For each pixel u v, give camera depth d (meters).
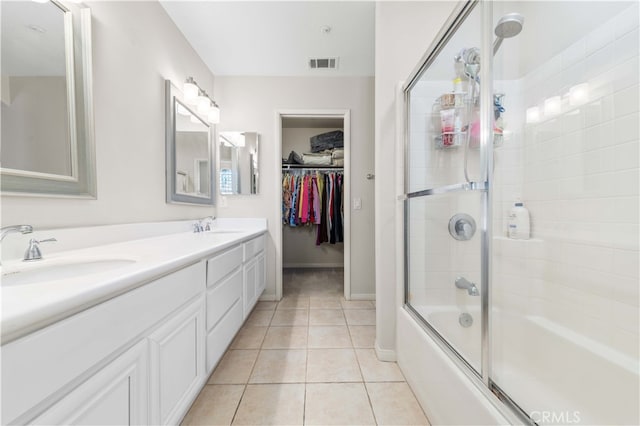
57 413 0.47
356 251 2.58
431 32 1.53
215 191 2.52
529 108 1.35
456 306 1.34
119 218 1.30
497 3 1.29
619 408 0.89
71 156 1.02
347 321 2.07
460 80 1.38
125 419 0.65
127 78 1.36
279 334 1.85
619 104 0.98
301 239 4.09
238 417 1.11
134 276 0.65
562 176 1.19
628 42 0.95
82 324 0.52
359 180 2.58
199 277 1.07
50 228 0.95
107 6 1.22
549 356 1.13
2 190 0.80
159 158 1.65
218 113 2.32
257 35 1.97
